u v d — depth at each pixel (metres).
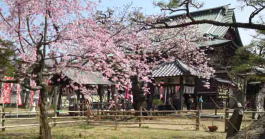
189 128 19.61
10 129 18.59
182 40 24.83
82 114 25.30
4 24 11.29
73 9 11.98
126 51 18.89
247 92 25.45
